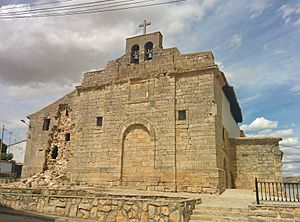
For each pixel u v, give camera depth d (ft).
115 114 71.15
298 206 31.83
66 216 34.47
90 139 72.90
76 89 80.38
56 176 76.54
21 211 37.52
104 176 67.26
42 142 87.04
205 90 61.87
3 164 140.87
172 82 65.62
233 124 89.35
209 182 55.52
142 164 63.77
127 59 74.69
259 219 32.12
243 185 70.54
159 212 29.84
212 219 32.40
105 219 32.19
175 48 68.74
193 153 58.90
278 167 69.21
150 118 65.82
